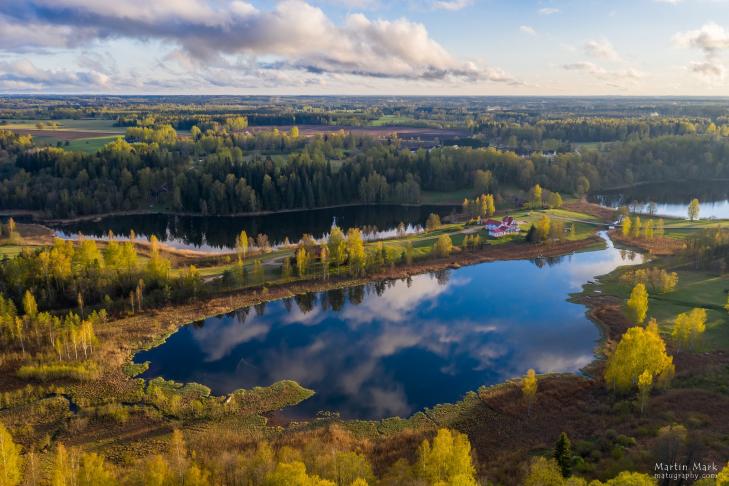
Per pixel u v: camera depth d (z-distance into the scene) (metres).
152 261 120.31
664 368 75.19
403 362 92.69
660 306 111.31
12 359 89.12
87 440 69.69
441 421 74.69
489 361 92.56
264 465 53.03
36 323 95.69
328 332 105.19
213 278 128.50
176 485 50.19
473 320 110.31
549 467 50.09
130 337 100.19
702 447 55.97
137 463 63.41
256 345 99.25
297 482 43.97
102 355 92.06
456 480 45.09
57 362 87.25
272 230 195.38
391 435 71.25
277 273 134.12
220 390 83.25
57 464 52.84
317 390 83.62
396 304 119.69
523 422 72.75
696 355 87.75
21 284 109.94
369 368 90.62
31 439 69.38
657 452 54.16
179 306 114.81
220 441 68.56
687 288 120.56
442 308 117.12
